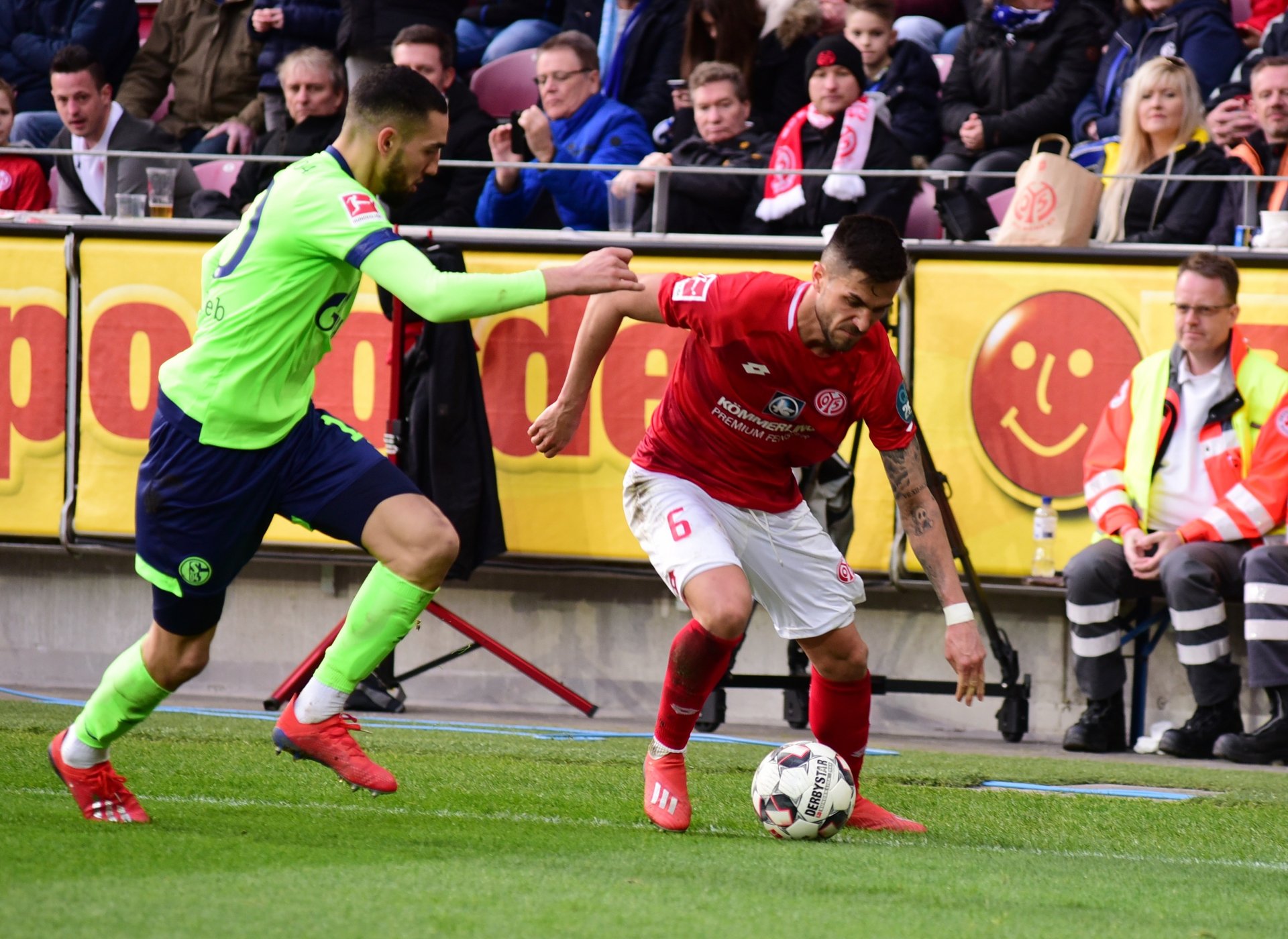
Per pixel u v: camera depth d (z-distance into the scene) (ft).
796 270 78.84
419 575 44.45
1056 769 66.59
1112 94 96.22
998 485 78.64
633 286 40.73
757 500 48.62
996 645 76.95
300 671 78.64
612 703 84.07
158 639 44.04
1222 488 74.95
